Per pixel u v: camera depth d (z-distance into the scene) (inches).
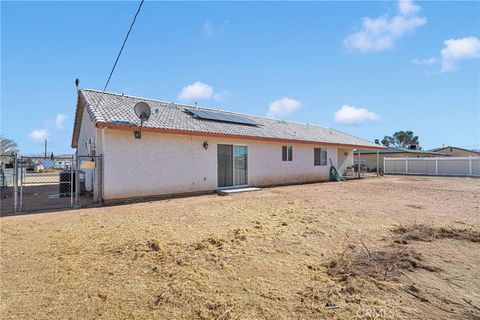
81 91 522.6
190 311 127.6
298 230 265.9
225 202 425.1
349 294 143.3
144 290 147.0
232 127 617.3
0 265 179.6
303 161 768.9
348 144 906.7
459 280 161.2
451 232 259.0
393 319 122.0
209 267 177.3
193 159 518.9
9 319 120.6
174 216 326.3
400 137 2992.1
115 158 429.1
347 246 219.6
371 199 463.5
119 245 219.1
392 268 176.2
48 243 224.7
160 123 480.4
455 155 1872.5
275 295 142.0
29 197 503.2
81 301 135.9
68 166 900.0
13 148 1180.5
